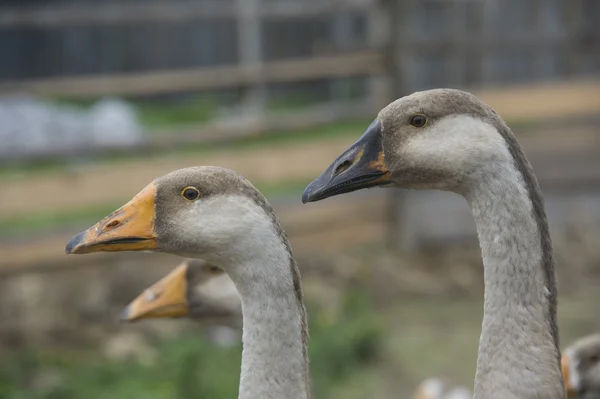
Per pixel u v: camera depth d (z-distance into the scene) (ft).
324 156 41.55
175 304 19.58
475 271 40.93
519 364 13.29
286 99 70.03
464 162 13.61
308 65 41.63
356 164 14.30
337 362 32.50
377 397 30.50
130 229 14.30
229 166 40.27
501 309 13.44
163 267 37.99
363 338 33.22
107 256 37.42
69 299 36.27
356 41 66.03
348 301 35.94
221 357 32.27
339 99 68.33
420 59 54.65
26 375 31.89
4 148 41.70
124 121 54.19
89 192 38.22
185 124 60.59
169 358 32.22
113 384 31.12
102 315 35.96
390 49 42.45
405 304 38.27
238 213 14.07
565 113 44.42
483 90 44.16
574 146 45.21
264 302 14.03
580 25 49.67
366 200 41.81
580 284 40.04
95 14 41.01
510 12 54.54
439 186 14.07
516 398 13.24
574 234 43.80
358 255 41.24
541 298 13.34
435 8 56.54
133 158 39.86
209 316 19.67
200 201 14.19
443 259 41.75
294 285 14.10
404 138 14.02
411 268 40.86
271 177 40.96
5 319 35.19
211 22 72.13
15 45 69.00
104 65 71.31
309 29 70.74
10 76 69.10
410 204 42.60
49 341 34.65
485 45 45.52
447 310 37.78
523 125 45.57
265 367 14.01
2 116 49.06
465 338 34.99
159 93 39.47
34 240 35.94
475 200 13.74
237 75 40.55
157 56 72.28
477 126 13.64
